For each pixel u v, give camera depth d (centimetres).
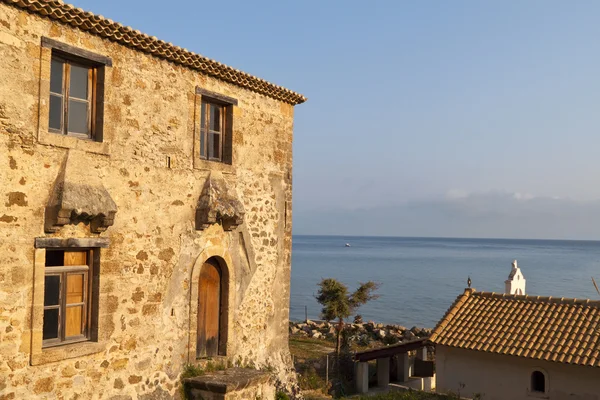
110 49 1030
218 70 1243
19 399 873
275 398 1348
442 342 1708
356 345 2938
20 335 877
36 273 896
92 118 1016
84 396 975
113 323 1031
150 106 1109
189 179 1197
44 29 919
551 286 6981
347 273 8794
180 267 1173
